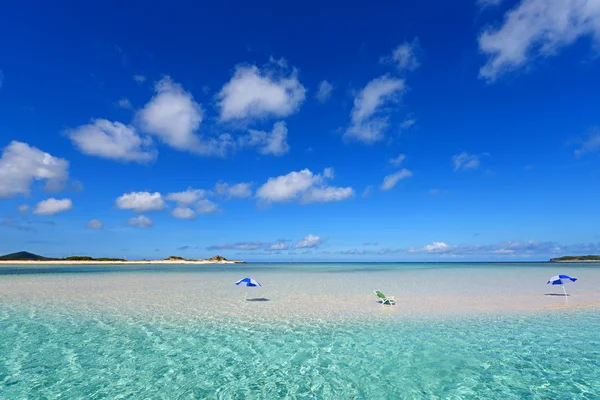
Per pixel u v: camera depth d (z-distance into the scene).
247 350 10.35
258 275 47.25
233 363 9.26
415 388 7.71
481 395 7.37
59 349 10.36
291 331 12.59
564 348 10.48
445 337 11.76
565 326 13.27
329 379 8.21
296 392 7.50
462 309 16.86
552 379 8.20
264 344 10.96
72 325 13.38
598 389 7.65
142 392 7.46
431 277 41.09
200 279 38.09
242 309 16.91
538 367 8.95
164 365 9.09
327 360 9.52
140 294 22.75
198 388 7.68
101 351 10.18
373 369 8.84
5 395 7.25
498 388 7.70
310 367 8.99
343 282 33.47
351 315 15.40
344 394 7.41
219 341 11.28
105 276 42.22
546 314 15.59
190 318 14.75
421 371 8.70
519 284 30.25
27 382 7.93
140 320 14.33
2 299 19.98
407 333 12.28
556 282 19.69
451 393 7.48
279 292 24.31
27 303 18.53
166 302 19.20
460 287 27.58
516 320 14.34
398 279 37.50
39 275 43.12
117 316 15.12
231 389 7.64
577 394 7.41
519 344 10.89
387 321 14.16
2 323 13.66
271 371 8.70
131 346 10.70
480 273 50.53
